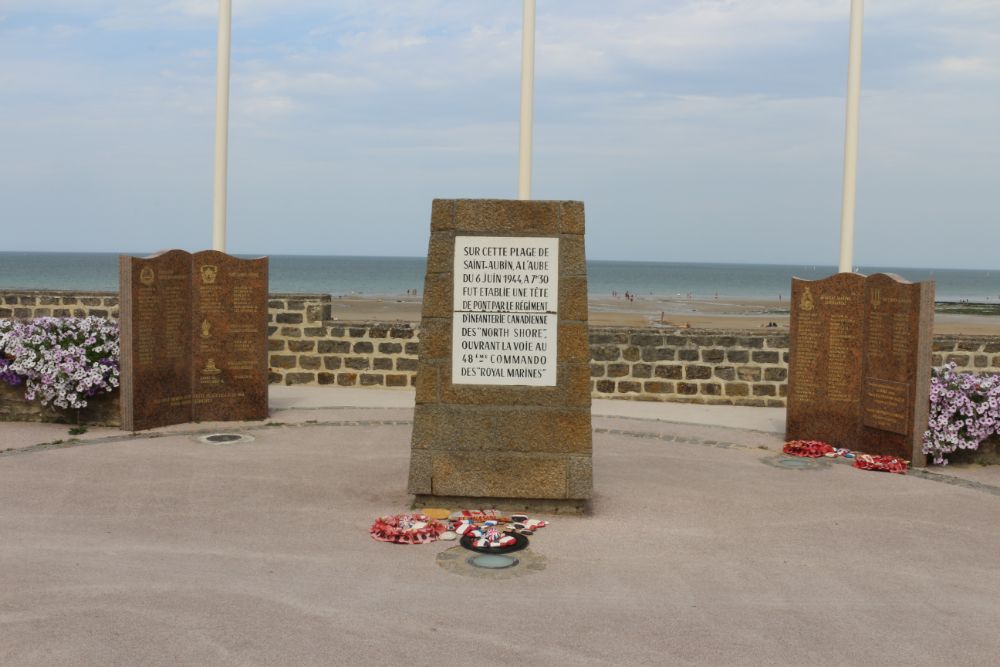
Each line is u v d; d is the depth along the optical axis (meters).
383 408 11.37
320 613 4.48
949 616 4.68
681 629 4.41
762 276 164.62
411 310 42.50
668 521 6.45
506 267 6.46
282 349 13.30
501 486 6.53
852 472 8.34
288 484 7.29
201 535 5.82
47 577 4.88
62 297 14.96
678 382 12.66
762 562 5.54
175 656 3.92
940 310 55.88
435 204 6.48
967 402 8.58
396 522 6.03
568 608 4.66
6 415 9.82
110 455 8.19
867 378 9.10
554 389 6.48
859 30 10.20
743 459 8.89
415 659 3.96
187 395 10.05
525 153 9.07
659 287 108.25
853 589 5.07
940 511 6.92
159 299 9.62
